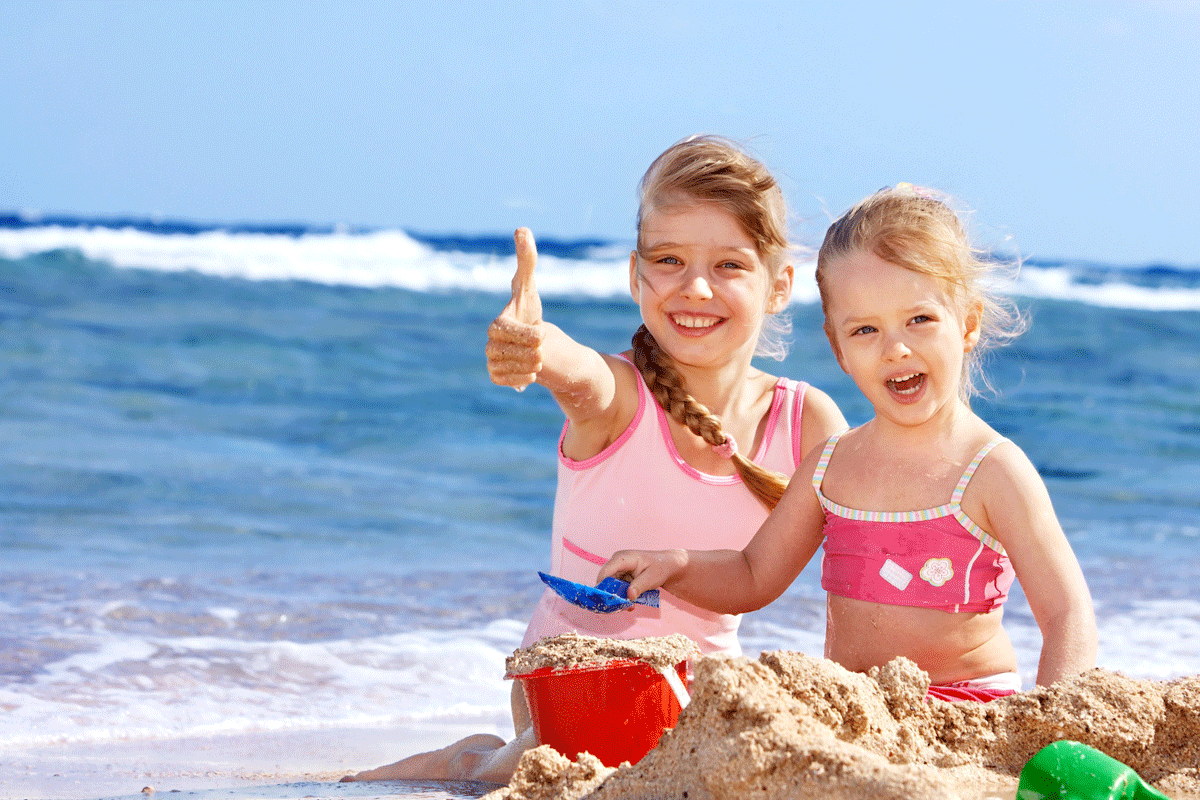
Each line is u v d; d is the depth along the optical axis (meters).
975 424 2.80
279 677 4.34
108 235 27.33
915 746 2.18
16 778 3.09
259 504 7.77
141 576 5.76
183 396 12.35
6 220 39.50
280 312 20.19
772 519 3.01
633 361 3.43
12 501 7.35
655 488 3.30
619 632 3.25
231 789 2.90
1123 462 11.48
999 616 2.74
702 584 2.93
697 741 1.89
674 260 3.19
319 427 11.09
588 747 2.51
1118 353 21.02
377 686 4.30
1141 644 5.03
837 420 3.47
